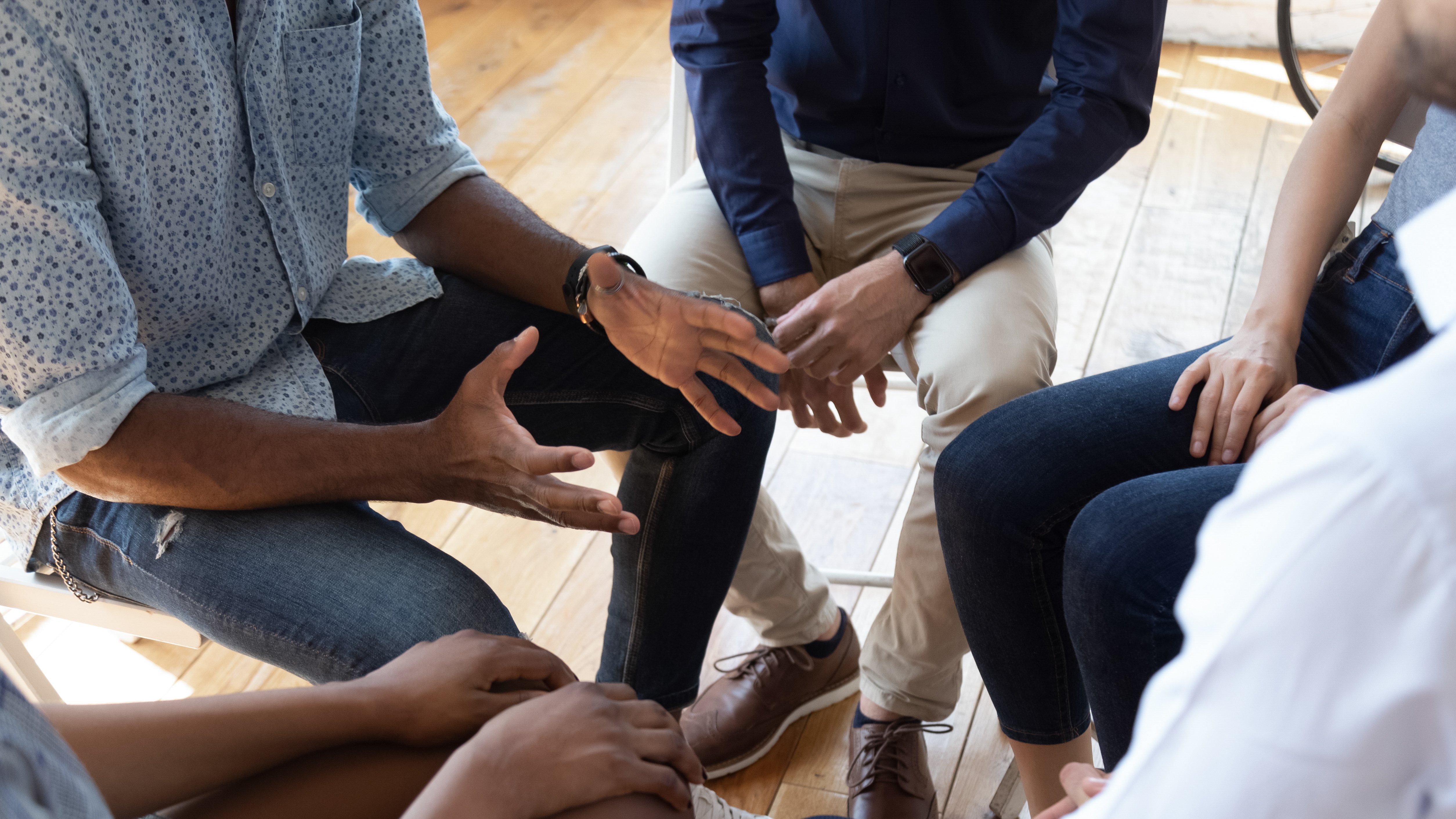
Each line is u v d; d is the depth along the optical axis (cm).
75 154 90
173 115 98
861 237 141
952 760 138
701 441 118
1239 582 42
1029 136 125
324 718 75
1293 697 41
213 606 95
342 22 112
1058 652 105
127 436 94
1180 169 254
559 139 274
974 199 124
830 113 139
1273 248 105
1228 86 285
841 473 183
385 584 95
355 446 96
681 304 105
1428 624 38
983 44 130
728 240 137
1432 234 43
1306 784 42
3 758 45
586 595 163
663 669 124
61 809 48
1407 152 240
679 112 157
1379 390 40
